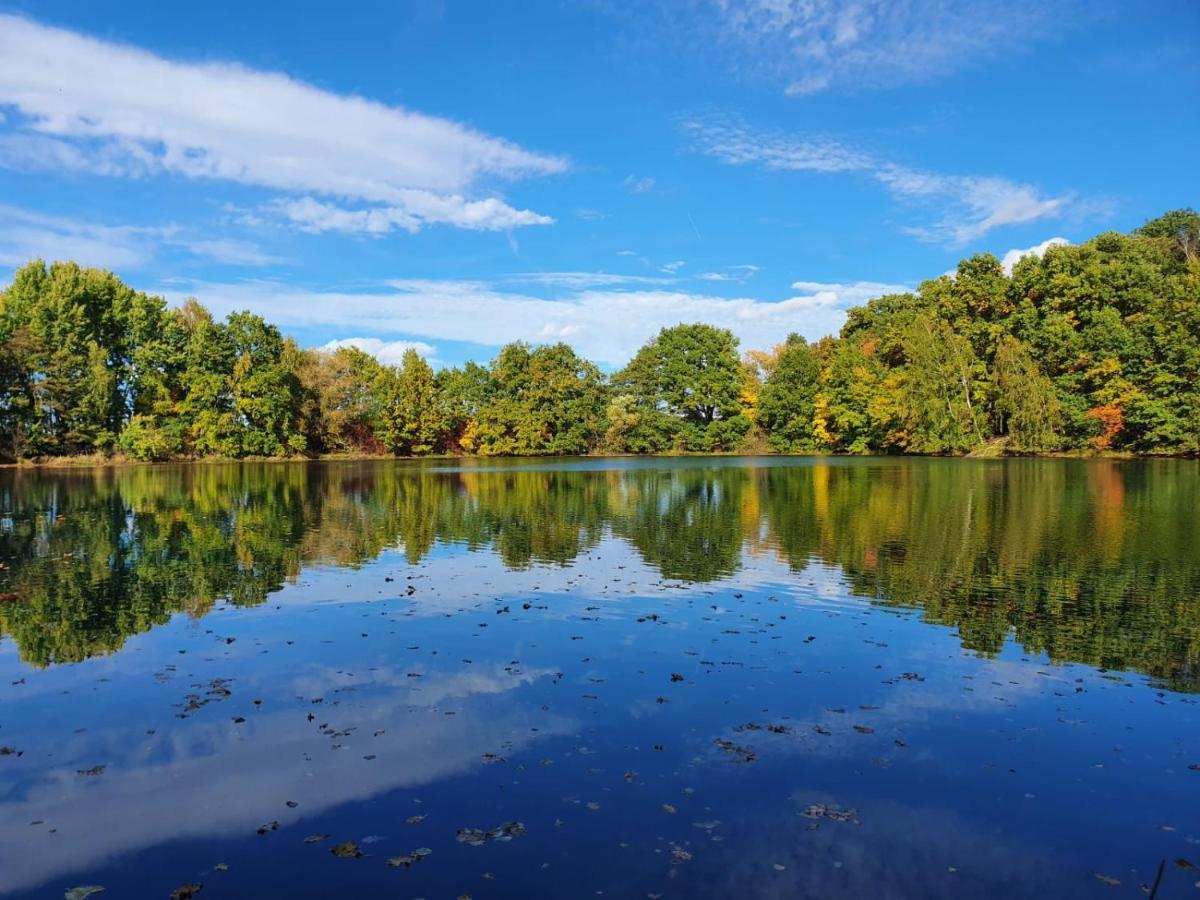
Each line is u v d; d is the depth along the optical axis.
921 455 76.31
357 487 41.72
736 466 61.19
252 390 76.06
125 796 6.88
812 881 5.57
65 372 66.50
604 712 8.85
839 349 89.25
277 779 7.19
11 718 8.70
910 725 8.53
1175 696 9.48
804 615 13.25
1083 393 65.75
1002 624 12.66
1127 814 6.67
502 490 39.16
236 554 19.61
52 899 5.36
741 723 8.55
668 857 5.88
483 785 7.05
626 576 16.61
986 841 6.18
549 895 5.37
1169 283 63.69
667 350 95.38
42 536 22.92
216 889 5.48
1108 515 25.56
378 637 11.93
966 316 74.56
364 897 5.36
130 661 10.75
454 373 98.06
